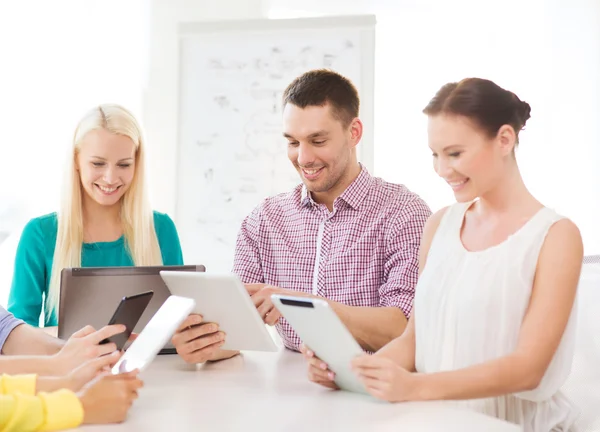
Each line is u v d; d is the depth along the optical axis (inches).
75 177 96.6
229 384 65.2
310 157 81.7
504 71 145.1
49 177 148.3
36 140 148.3
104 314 76.2
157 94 151.1
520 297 60.4
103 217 99.3
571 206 144.1
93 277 76.4
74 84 149.7
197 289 67.9
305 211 88.2
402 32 146.5
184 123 147.6
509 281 60.7
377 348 79.0
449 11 145.9
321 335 58.3
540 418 62.3
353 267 85.1
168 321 59.9
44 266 97.9
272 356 80.3
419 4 146.5
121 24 150.8
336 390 62.7
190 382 66.1
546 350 57.6
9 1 148.7
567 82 144.5
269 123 145.7
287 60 145.3
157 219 104.8
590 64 143.9
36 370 61.4
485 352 61.5
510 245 61.4
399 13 146.6
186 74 147.8
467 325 62.0
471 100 59.9
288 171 145.1
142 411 55.4
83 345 62.0
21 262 97.0
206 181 146.8
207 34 147.6
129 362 59.2
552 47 144.6
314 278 86.4
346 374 60.1
